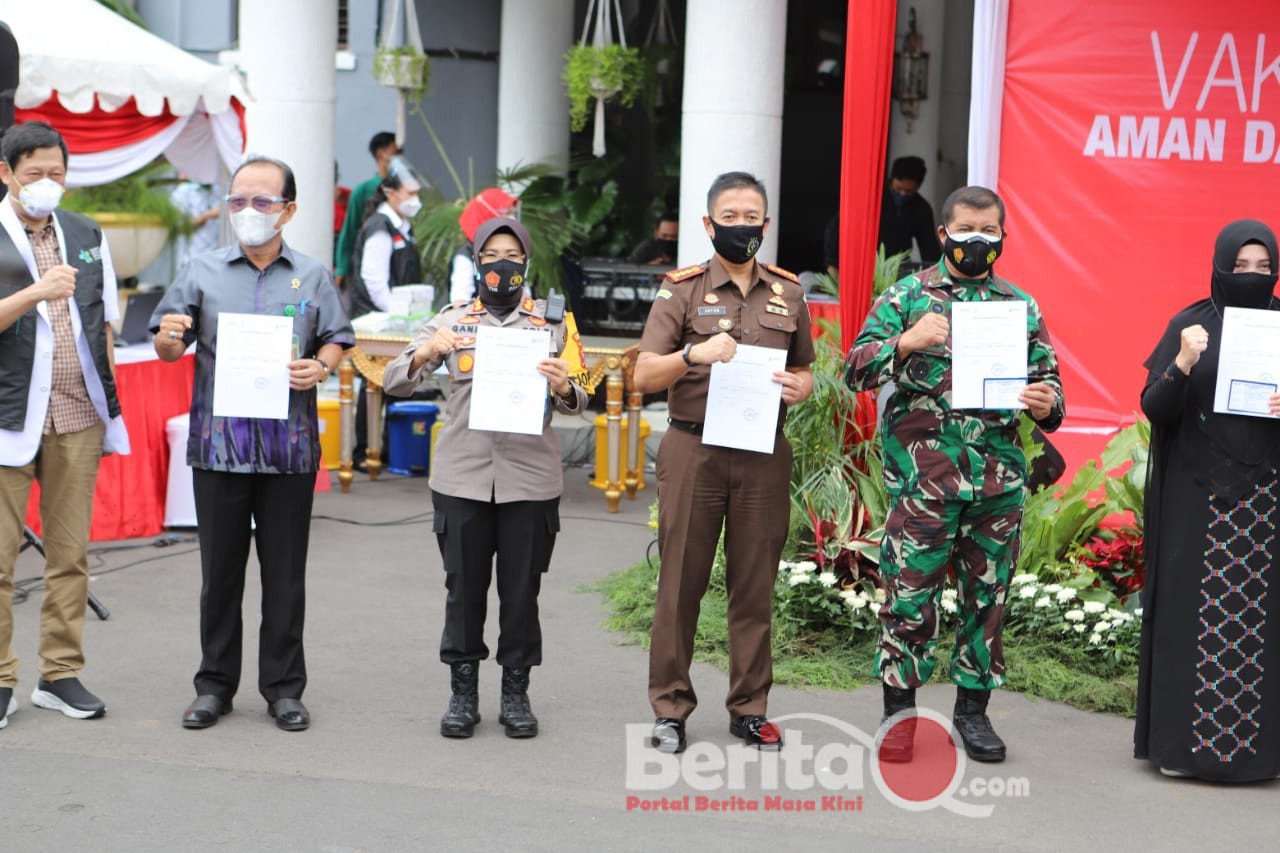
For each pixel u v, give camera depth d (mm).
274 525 5285
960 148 14672
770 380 4898
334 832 4363
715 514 5062
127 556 7766
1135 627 6109
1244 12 7367
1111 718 5648
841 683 5934
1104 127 7570
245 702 5605
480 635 5262
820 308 9625
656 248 13289
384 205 10359
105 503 8023
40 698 5410
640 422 9688
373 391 9930
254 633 6547
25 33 8156
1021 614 6355
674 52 14461
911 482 4953
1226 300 4875
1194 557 4902
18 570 7395
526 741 5215
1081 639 6195
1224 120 7449
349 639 6461
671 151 15125
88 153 8555
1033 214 7699
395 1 12031
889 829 4492
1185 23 7434
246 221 5078
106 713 5398
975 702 5203
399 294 9672
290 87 11016
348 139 15789
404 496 9539
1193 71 7457
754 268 5035
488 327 5043
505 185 13492
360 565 7762
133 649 6223
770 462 5043
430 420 10227
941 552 4969
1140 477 6824
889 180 12414
